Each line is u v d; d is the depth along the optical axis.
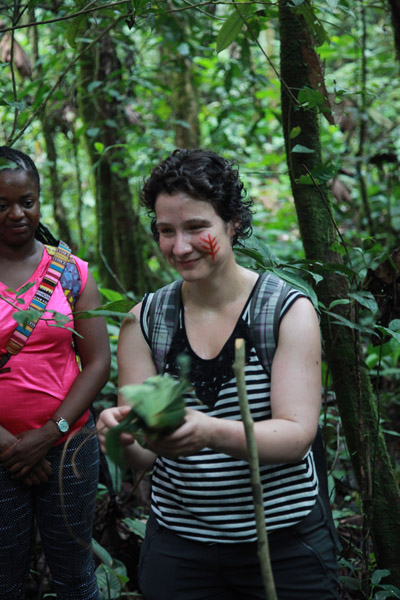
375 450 2.15
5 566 1.95
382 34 6.45
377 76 6.70
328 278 2.25
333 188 4.50
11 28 2.07
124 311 1.77
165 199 1.50
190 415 1.31
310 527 1.61
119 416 1.37
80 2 2.32
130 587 2.46
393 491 2.23
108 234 4.65
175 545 1.65
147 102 6.16
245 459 1.42
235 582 1.62
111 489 2.48
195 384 1.56
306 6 2.12
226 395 1.54
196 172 1.47
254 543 1.58
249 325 1.54
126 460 1.64
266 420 1.47
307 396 1.50
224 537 1.58
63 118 4.64
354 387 2.25
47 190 5.52
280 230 7.10
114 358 3.27
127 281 4.65
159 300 1.65
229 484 1.56
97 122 4.35
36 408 1.91
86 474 1.97
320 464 1.73
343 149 6.09
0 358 1.88
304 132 2.31
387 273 2.20
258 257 2.05
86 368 2.00
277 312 1.53
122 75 4.50
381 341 2.14
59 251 1.97
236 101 4.79
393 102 6.89
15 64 3.76
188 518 1.62
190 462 1.57
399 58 2.84
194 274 1.51
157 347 1.63
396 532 2.19
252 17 2.59
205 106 5.98
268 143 7.57
